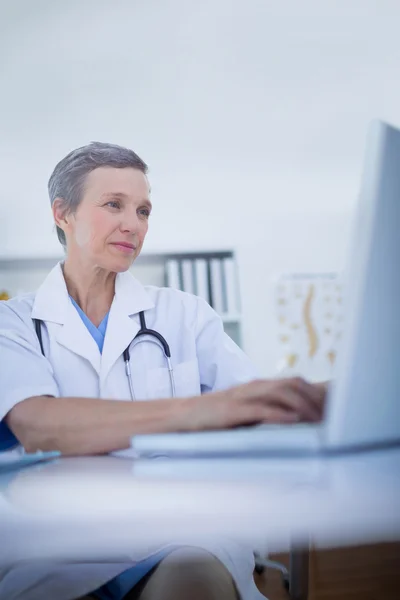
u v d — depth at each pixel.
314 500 0.33
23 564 0.52
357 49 2.64
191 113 3.12
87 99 2.95
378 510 0.31
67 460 0.57
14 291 3.32
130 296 1.06
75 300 1.05
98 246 1.02
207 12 2.39
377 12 2.38
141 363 1.01
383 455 0.43
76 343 0.98
